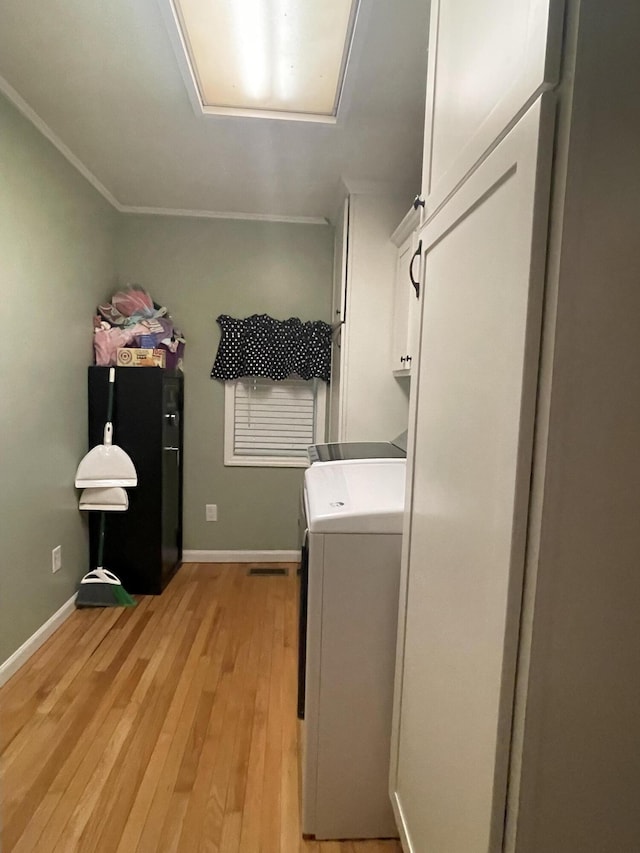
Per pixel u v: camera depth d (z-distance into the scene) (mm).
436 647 1031
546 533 666
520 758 708
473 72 883
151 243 3455
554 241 629
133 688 2135
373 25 1577
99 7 1558
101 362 3012
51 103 2107
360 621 1422
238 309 3551
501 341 737
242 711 2006
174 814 1529
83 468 2797
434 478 1067
